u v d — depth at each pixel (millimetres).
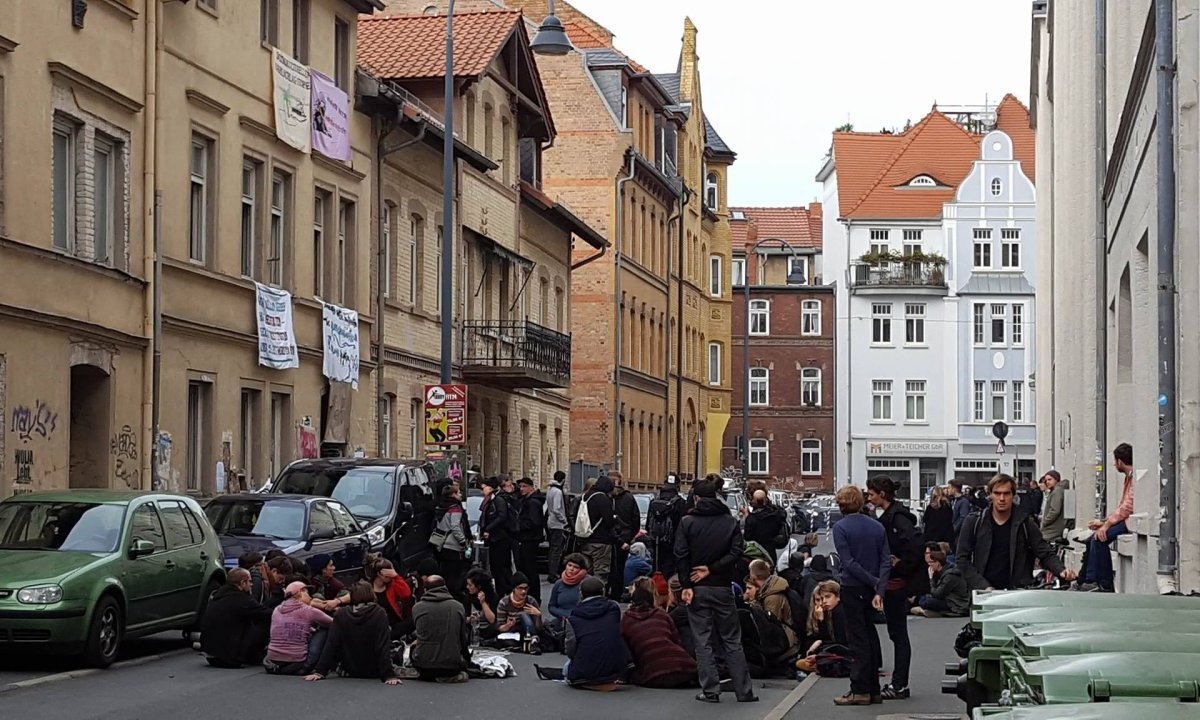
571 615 18250
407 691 17516
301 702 16188
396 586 20062
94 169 26172
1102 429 25828
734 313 102875
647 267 70688
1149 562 20484
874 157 102812
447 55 32594
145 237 27625
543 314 54188
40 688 16719
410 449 41000
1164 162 16938
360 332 37438
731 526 17188
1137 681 6590
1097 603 10305
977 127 112250
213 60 30312
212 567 20891
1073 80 35031
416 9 54938
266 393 32562
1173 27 16875
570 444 64062
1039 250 60812
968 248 97562
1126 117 21828
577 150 64812
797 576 21359
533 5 70000
